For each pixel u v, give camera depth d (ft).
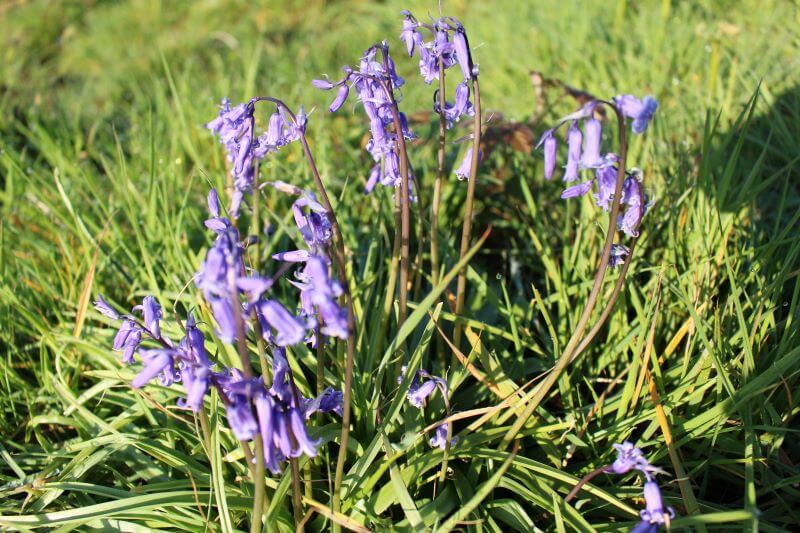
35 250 2.28
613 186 1.43
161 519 1.58
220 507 1.48
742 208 1.98
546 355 1.83
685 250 1.94
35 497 1.68
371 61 1.54
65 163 2.55
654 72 2.64
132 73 3.65
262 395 1.30
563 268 2.01
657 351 1.85
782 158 2.21
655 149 2.19
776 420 1.61
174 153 2.49
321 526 1.59
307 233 1.41
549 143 1.40
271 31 3.98
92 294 2.07
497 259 2.26
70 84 3.83
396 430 1.70
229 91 3.03
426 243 2.13
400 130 1.54
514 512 1.57
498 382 1.68
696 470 1.62
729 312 1.74
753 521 1.46
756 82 2.39
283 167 2.26
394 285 1.69
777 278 1.71
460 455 1.61
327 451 1.61
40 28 4.29
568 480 1.55
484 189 2.29
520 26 3.22
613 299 1.48
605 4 3.23
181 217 2.03
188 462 1.69
